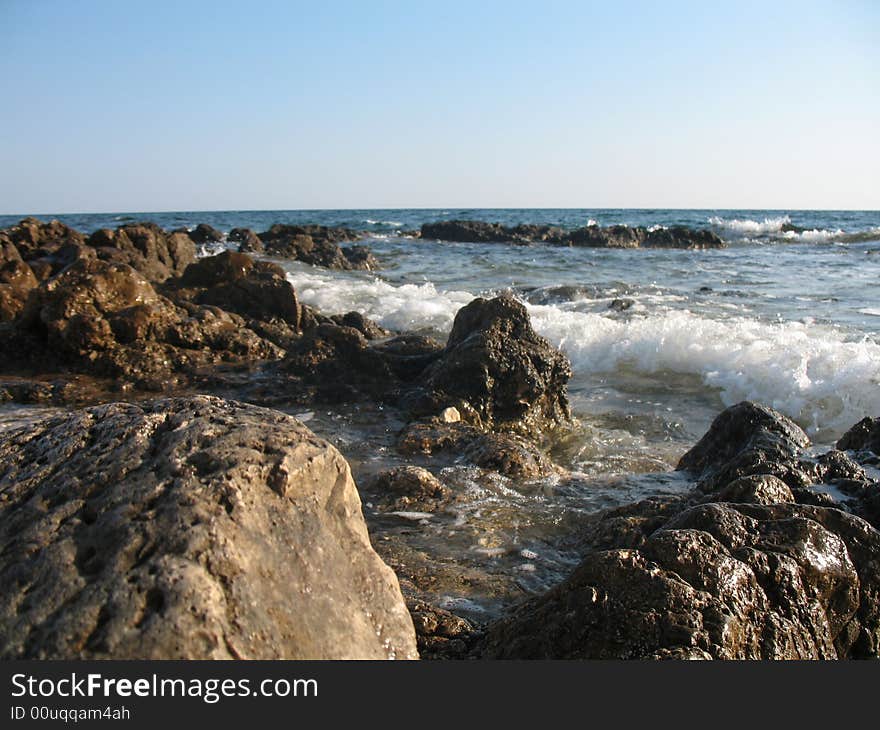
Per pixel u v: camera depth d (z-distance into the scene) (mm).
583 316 14320
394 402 9445
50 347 10672
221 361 10961
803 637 3398
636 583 3340
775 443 5844
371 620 2842
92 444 3068
